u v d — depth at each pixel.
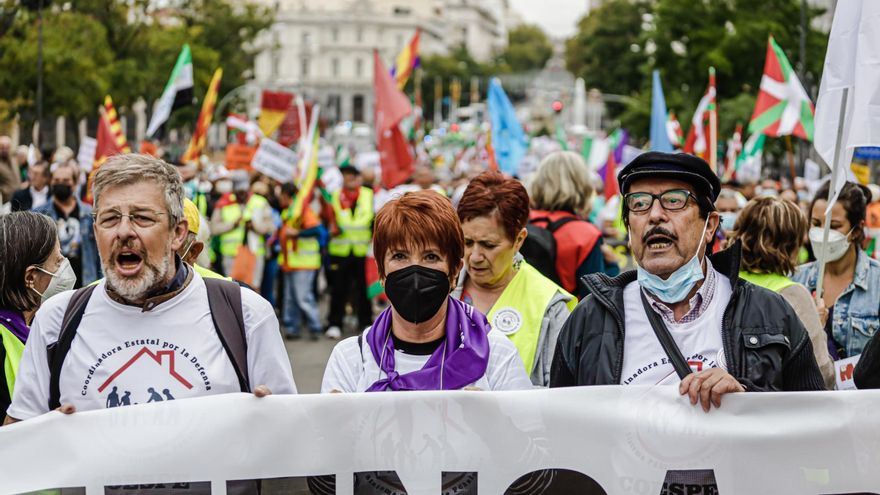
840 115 4.86
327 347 13.45
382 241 3.76
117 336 3.61
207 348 3.63
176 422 3.54
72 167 10.68
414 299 3.71
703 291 3.75
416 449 3.60
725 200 11.44
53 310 3.68
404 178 15.27
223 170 17.56
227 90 59.75
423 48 159.88
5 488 3.46
